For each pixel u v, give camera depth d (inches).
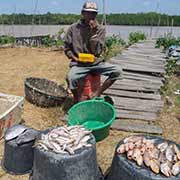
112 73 105.6
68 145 65.2
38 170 66.0
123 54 232.7
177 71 189.2
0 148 83.4
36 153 65.9
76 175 63.9
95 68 104.1
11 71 169.2
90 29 101.7
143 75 167.3
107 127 90.5
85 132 70.3
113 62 193.2
